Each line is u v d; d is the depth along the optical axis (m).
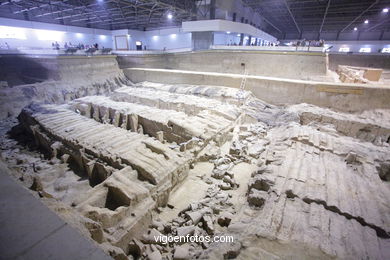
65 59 16.58
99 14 22.50
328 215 4.23
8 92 13.61
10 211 1.76
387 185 6.11
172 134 9.15
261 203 4.95
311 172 5.62
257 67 17.41
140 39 29.33
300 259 3.26
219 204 5.58
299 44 18.47
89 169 6.73
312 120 10.08
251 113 11.38
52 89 15.53
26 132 11.14
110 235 4.24
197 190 6.36
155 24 28.36
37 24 21.06
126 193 4.89
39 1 16.62
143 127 10.43
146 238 4.55
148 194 5.21
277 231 3.80
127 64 20.67
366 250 3.48
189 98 12.79
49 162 8.09
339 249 3.44
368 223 4.04
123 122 10.51
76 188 6.69
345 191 4.96
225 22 19.20
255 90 13.18
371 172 5.82
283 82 12.12
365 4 18.77
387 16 22.64
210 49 20.03
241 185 6.49
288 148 7.29
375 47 30.91
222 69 19.23
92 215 4.28
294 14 24.67
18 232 1.59
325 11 21.36
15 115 13.55
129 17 23.58
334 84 10.83
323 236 3.70
